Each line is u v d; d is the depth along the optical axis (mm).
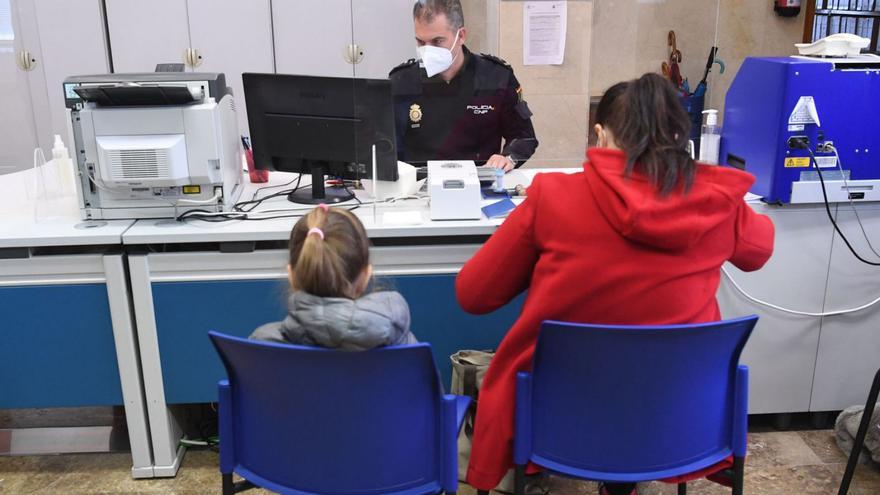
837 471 2254
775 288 2303
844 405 2434
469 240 2166
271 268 2098
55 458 2387
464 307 1563
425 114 2805
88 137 2057
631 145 1378
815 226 2266
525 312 1472
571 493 2146
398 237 2129
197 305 2121
